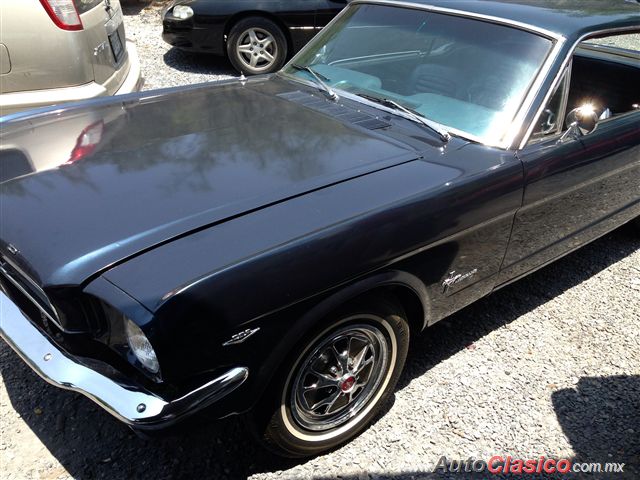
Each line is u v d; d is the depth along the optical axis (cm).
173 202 192
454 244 225
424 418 243
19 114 267
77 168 213
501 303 323
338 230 186
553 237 287
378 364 226
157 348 157
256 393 182
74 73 353
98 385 171
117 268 166
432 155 235
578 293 339
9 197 198
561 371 276
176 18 644
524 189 244
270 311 173
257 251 173
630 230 402
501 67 264
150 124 254
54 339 187
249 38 643
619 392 266
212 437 227
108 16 406
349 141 240
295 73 326
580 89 298
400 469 220
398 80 287
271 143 235
